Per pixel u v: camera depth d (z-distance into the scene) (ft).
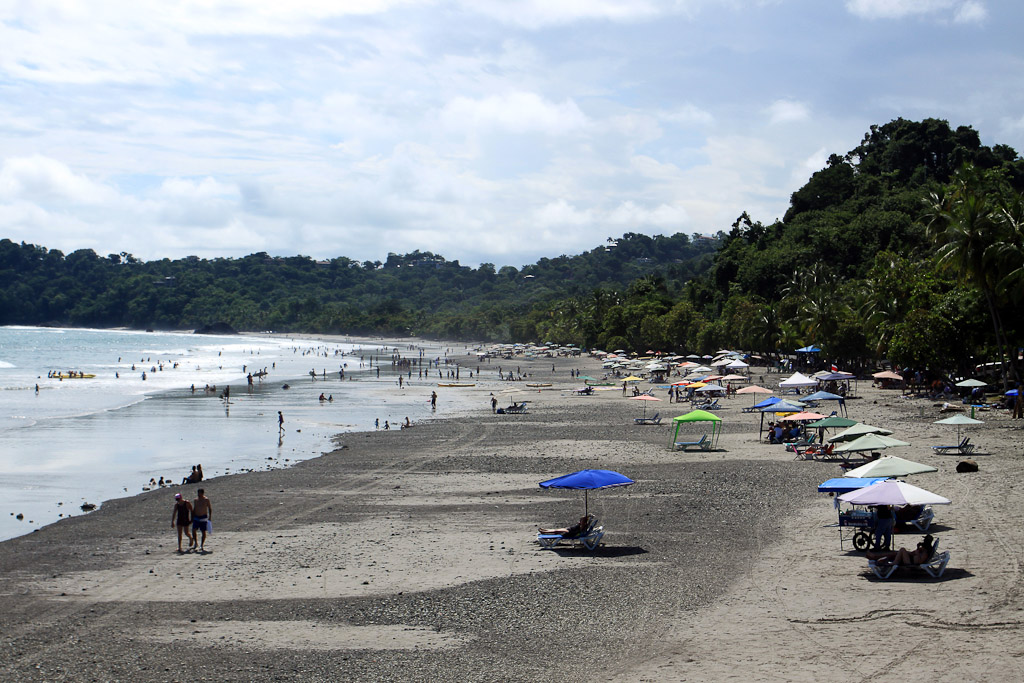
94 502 127.85
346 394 343.46
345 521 109.81
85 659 61.11
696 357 458.91
